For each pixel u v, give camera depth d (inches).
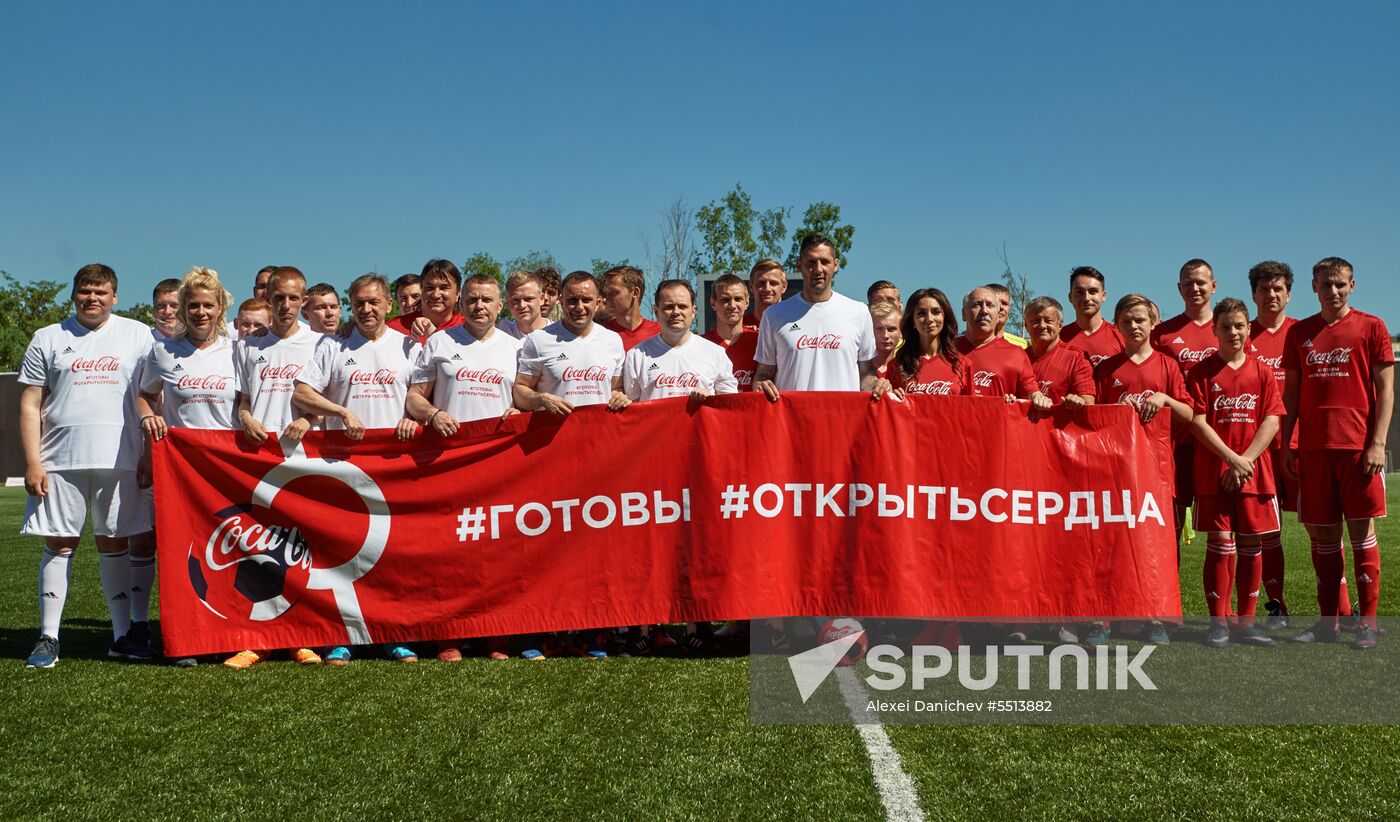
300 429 206.8
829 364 219.5
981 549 207.9
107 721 161.8
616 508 207.3
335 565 206.7
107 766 140.9
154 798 129.4
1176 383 227.8
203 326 212.1
